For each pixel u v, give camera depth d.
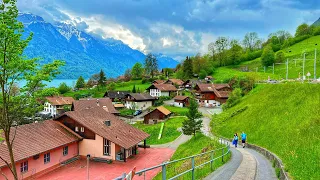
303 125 28.31
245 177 17.59
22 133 39.75
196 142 47.50
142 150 54.62
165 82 148.38
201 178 17.34
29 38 20.14
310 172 15.56
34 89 20.88
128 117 101.94
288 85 49.53
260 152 30.61
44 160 39.72
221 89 111.62
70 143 45.56
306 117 31.05
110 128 50.56
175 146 57.75
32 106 21.62
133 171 9.34
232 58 173.50
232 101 74.56
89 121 49.47
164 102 121.12
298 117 33.09
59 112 110.50
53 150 41.62
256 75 92.81
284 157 21.80
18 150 35.69
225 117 59.84
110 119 55.19
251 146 34.78
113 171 40.81
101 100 97.88
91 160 46.44
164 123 80.94
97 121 51.00
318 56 126.75
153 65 190.50
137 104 113.50
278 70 128.38
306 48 151.88
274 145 28.94
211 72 159.75
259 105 50.22
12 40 18.86
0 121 20.03
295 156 20.06
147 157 49.22
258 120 43.09
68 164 43.84
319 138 21.39
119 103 123.06
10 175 33.75
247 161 23.94
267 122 39.81
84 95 157.62
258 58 173.75
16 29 19.67
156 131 73.06
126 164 44.50
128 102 116.25
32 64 20.14
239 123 49.19
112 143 46.28
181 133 67.62
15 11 19.33
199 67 162.75
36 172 37.97
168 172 29.61
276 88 53.16
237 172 19.11
